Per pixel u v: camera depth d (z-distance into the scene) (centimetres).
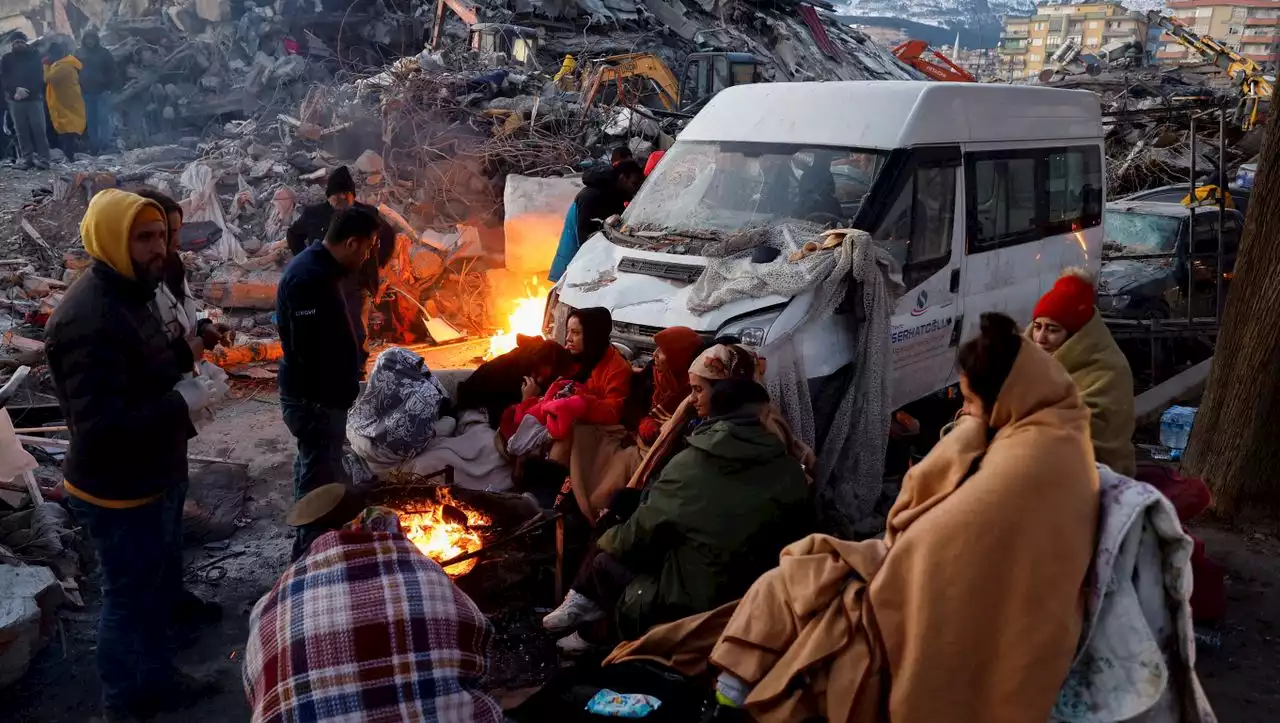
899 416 572
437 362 805
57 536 460
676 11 2873
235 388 740
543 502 471
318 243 434
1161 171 1738
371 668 226
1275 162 505
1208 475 543
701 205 595
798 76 3020
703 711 306
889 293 512
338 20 1917
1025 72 14462
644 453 441
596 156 1131
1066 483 246
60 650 402
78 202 1074
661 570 367
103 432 325
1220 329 543
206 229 982
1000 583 246
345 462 518
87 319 321
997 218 623
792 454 420
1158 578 254
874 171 545
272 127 1218
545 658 397
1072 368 384
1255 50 12762
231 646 409
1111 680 249
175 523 379
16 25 2714
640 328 513
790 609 290
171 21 1973
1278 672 399
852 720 265
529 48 1767
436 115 1112
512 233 914
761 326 477
